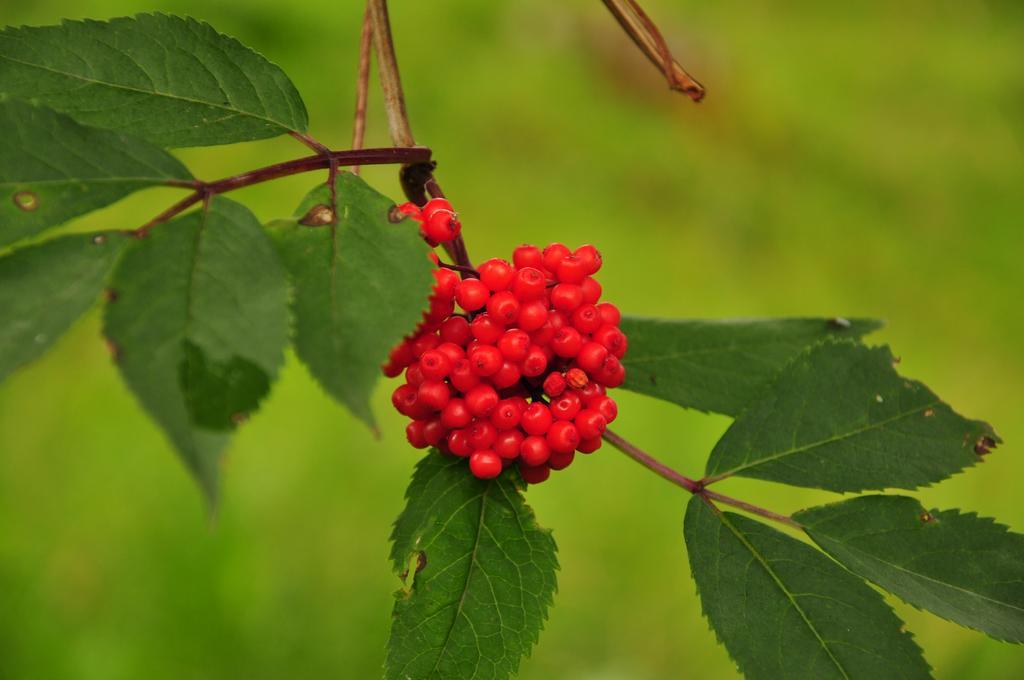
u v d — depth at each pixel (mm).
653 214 5906
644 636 4133
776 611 1446
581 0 6777
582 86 6488
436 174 5719
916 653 1394
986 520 1465
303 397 4707
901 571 1458
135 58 1360
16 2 5211
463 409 1399
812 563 1475
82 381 4758
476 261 5336
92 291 1025
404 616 1379
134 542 4055
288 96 1407
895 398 1548
